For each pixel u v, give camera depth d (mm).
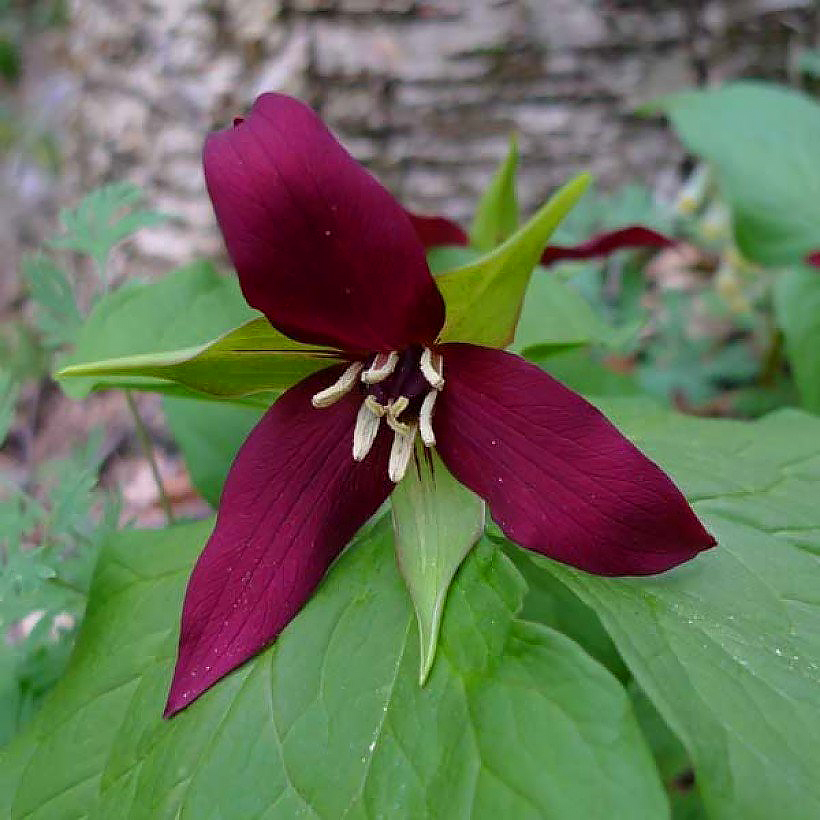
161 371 102
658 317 277
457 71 306
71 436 301
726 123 217
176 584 123
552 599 155
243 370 106
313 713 97
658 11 303
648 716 165
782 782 79
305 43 297
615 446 94
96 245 160
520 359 100
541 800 80
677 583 98
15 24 630
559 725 85
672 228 268
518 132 315
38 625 130
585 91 311
